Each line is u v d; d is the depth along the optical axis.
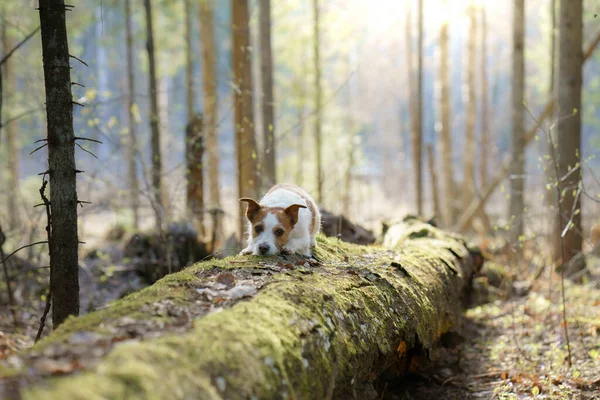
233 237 8.92
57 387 2.20
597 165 22.78
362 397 3.95
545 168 7.29
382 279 4.84
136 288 8.34
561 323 6.96
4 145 13.94
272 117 11.58
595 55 19.52
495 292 8.91
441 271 6.12
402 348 4.79
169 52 22.11
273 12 18.80
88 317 3.19
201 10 17.72
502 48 31.50
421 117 15.81
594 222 12.41
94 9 17.41
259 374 2.83
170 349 2.66
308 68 19.36
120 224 12.42
